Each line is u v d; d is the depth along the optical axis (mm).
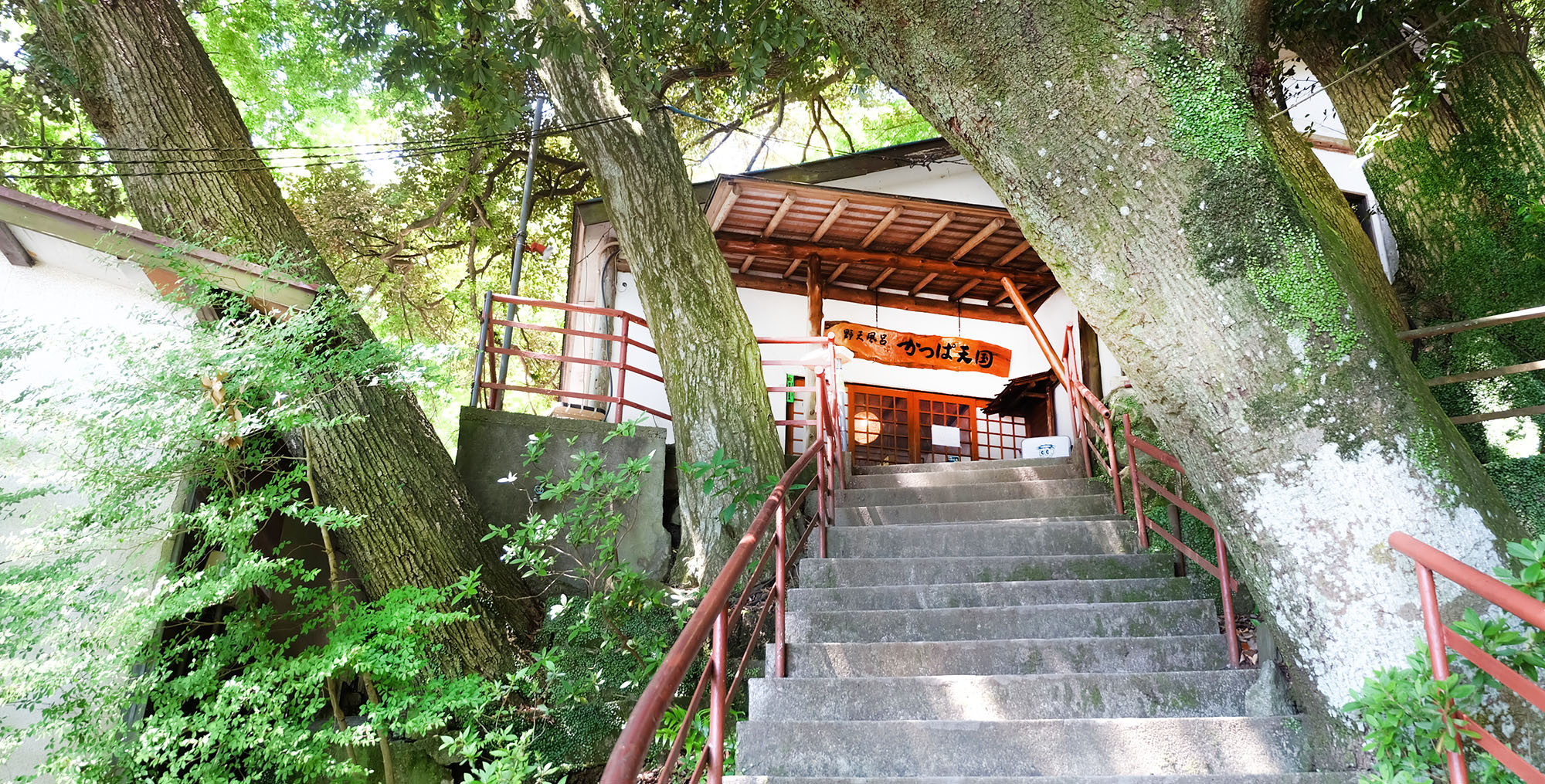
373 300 13562
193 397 4023
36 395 3900
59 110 8469
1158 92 2615
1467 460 2500
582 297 9156
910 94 3088
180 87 5762
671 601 5523
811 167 8641
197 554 4230
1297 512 2504
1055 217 2818
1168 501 5195
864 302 9523
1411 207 5758
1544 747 2172
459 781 4645
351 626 4262
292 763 3893
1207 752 2971
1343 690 2488
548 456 6402
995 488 5918
